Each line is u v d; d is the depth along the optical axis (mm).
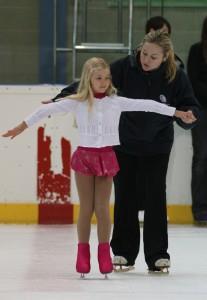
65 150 21156
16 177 21172
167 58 13617
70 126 21141
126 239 14086
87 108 13016
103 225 13273
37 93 21141
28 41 21875
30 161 21156
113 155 13188
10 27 21844
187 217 21359
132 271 14297
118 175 13867
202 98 20688
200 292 12484
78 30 21938
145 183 13844
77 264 13477
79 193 13281
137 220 14070
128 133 13648
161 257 13836
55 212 21250
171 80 13688
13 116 21109
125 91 13812
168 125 13672
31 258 15852
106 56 21938
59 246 17406
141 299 11930
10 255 16234
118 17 21922
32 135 21109
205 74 20672
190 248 17234
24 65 21891
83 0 21891
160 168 13734
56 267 14789
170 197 21359
